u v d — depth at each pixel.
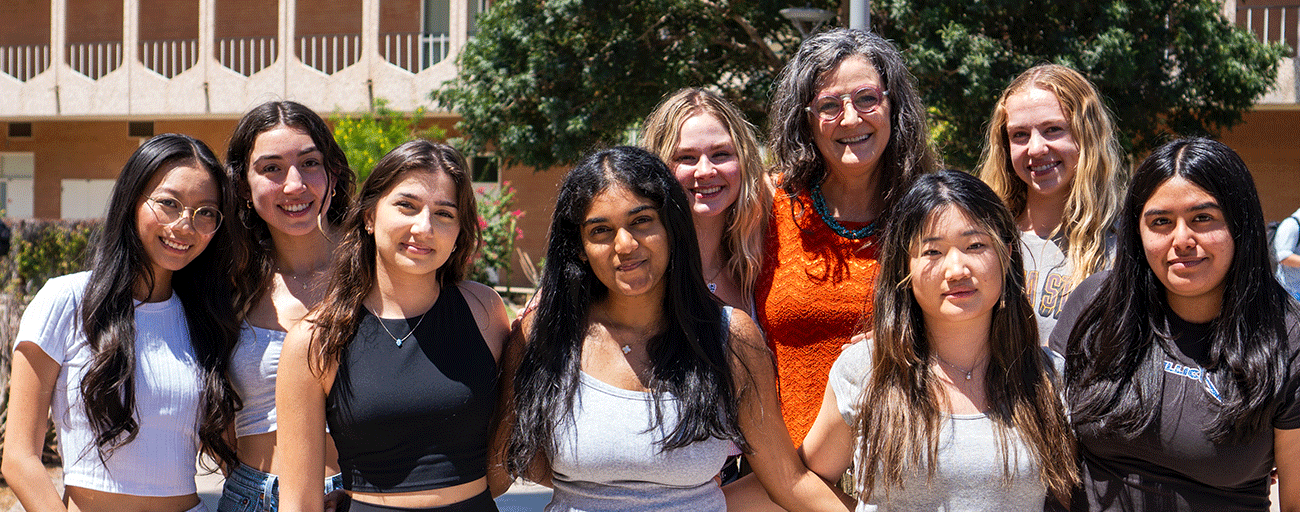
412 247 2.39
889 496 2.39
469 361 2.46
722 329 2.47
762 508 2.71
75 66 19.84
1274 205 15.02
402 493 2.37
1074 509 2.42
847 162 2.92
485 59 11.38
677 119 3.01
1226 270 2.25
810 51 3.02
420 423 2.37
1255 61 10.83
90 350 2.51
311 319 2.41
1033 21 9.66
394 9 17.89
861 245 2.95
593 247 2.36
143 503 2.55
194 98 17.98
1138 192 2.34
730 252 3.06
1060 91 3.16
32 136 20.78
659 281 2.44
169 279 2.71
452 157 2.47
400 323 2.45
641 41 10.64
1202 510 2.25
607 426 2.34
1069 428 2.42
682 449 2.35
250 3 18.83
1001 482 2.31
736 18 10.75
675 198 2.38
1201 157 2.24
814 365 2.91
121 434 2.52
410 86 16.59
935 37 9.27
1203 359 2.29
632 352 2.44
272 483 2.64
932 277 2.31
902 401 2.38
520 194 17.50
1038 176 3.19
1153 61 9.73
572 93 10.80
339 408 2.39
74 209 20.66
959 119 9.60
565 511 2.39
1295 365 2.20
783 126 3.08
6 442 2.46
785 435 2.55
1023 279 2.42
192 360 2.63
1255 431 2.19
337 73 17.02
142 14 18.97
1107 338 2.37
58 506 2.46
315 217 2.85
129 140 20.19
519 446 2.39
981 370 2.43
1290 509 2.29
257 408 2.69
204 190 2.62
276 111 2.85
